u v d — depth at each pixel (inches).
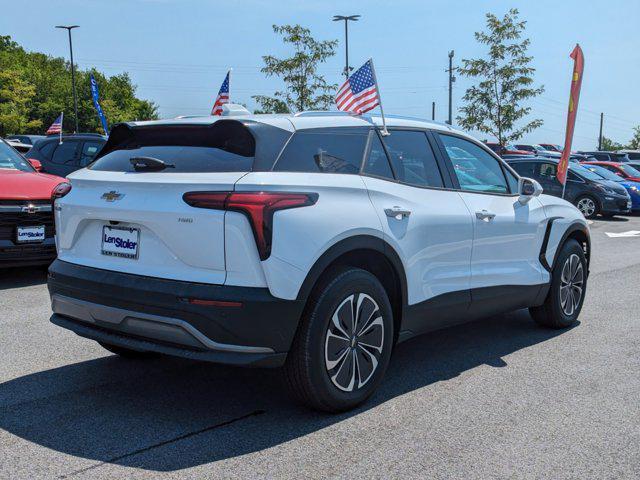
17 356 191.3
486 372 184.4
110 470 123.6
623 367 189.6
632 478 123.2
